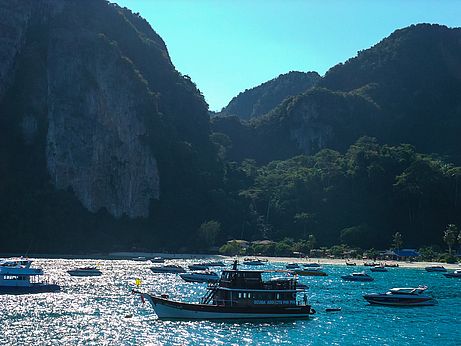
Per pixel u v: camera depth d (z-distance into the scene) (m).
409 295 88.12
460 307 87.62
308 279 132.62
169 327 64.81
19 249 193.88
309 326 68.38
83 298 84.81
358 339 62.00
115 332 61.47
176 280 114.81
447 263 193.12
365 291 107.19
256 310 70.88
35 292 88.88
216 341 58.88
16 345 54.56
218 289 71.75
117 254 197.12
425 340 62.16
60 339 57.53
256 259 187.38
